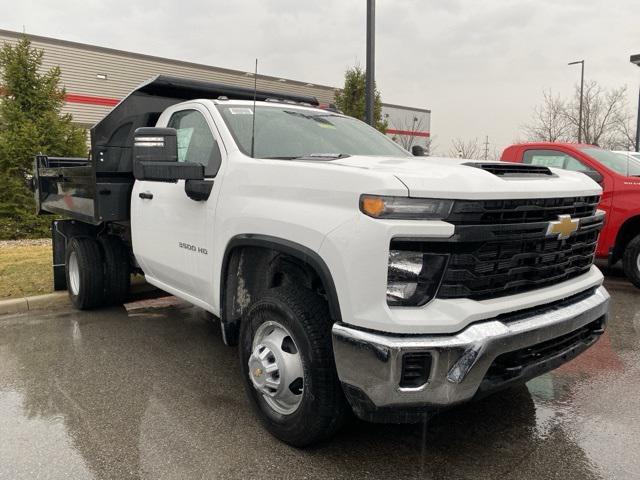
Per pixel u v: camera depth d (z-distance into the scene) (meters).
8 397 3.74
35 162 6.98
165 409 3.55
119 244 5.83
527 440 3.17
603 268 8.53
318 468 2.86
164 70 26.39
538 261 2.82
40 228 11.67
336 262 2.61
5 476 2.78
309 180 2.87
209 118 4.00
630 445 3.11
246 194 3.31
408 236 2.44
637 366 4.37
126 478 2.77
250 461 2.92
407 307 2.47
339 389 2.81
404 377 2.46
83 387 3.90
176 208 4.11
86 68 23.98
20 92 11.67
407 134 28.94
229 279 3.51
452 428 3.30
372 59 9.11
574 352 3.03
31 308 6.03
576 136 26.69
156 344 4.86
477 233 2.49
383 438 3.17
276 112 4.26
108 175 4.98
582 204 3.09
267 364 3.07
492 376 2.61
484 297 2.60
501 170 2.89
